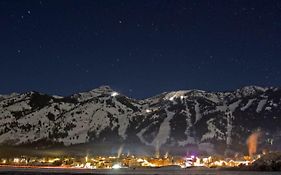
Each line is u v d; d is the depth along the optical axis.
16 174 187.25
